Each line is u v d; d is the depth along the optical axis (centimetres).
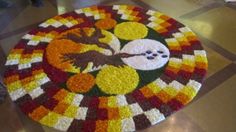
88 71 196
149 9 270
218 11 267
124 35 233
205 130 160
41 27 244
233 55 213
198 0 285
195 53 213
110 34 235
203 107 173
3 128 161
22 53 214
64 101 174
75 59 207
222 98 179
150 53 213
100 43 224
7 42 227
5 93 180
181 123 164
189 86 185
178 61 205
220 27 245
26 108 170
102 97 177
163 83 187
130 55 211
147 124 162
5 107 173
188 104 174
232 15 262
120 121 163
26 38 230
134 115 166
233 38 232
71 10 268
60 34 235
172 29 240
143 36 232
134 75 193
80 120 163
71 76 192
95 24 247
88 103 173
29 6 275
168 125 162
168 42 225
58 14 262
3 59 209
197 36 232
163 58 208
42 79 190
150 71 196
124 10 267
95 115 166
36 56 210
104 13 262
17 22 252
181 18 256
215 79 192
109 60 206
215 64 204
